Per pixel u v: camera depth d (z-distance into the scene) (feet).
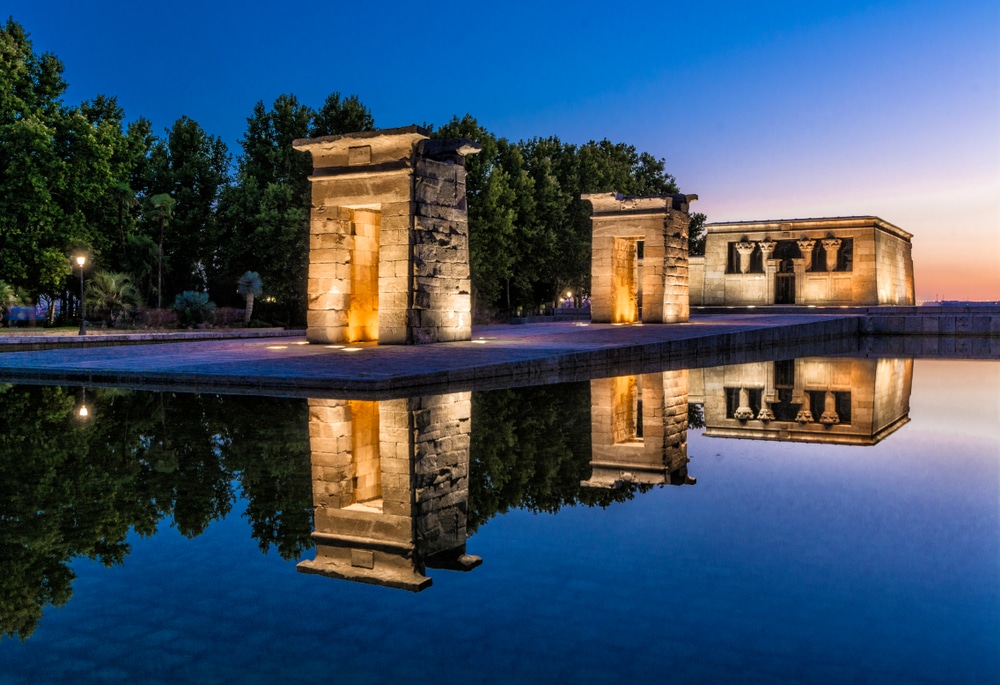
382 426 33.47
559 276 215.51
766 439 32.40
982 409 43.09
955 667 9.84
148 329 139.23
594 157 232.12
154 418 35.50
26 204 124.26
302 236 157.07
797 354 95.91
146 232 171.63
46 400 42.37
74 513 18.86
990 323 141.49
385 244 77.51
